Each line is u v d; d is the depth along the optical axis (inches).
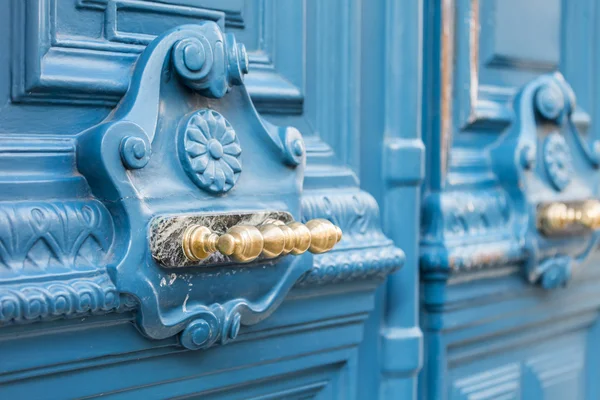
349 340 33.7
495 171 41.6
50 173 24.5
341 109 34.4
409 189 36.6
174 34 26.0
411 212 36.7
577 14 47.3
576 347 48.3
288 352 31.2
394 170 36.2
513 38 43.3
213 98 27.3
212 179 26.5
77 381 24.8
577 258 44.2
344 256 31.5
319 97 33.9
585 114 47.4
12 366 23.0
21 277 22.2
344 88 34.5
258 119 28.7
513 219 41.1
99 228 24.2
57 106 25.7
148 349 26.1
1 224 22.4
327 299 32.3
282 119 32.7
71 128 25.8
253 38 31.8
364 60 36.0
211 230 25.7
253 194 28.1
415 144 36.6
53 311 22.3
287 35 32.7
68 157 24.9
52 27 25.5
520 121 41.9
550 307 44.3
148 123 25.2
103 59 26.5
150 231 24.6
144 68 25.5
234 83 27.5
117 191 24.1
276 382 32.0
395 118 36.5
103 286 23.5
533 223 40.9
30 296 21.9
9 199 23.3
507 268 40.5
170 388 27.6
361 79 35.9
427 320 38.9
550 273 41.7
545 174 42.6
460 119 40.4
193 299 26.2
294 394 32.8
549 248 41.7
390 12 36.5
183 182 26.1
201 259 25.1
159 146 25.7
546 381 45.5
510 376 43.5
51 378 24.2
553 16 45.6
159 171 25.5
